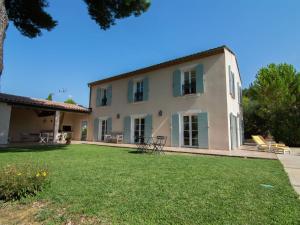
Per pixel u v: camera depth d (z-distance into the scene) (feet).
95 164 18.63
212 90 34.19
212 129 33.30
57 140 47.75
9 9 26.40
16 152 26.37
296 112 43.01
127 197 9.86
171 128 38.32
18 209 8.66
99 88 56.03
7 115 38.78
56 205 8.96
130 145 39.47
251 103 60.08
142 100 44.52
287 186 11.88
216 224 7.16
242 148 37.14
